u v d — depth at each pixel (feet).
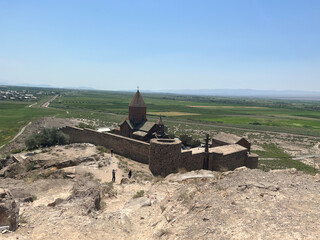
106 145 132.05
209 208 32.01
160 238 28.86
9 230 30.25
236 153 108.47
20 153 131.44
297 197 32.86
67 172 78.28
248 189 36.68
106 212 40.22
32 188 52.80
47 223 33.73
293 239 22.62
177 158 89.86
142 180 72.18
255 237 23.84
